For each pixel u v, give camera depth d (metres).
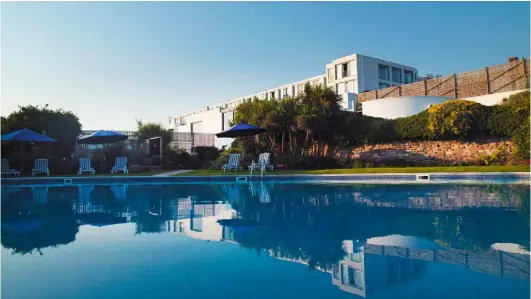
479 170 12.64
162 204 7.56
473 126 16.33
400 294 2.51
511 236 4.14
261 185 11.75
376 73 44.31
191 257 3.54
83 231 4.82
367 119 19.72
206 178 13.49
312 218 5.62
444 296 2.47
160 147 19.72
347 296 2.50
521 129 14.88
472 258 3.35
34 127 17.70
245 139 20.16
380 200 7.51
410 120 18.03
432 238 4.14
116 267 3.23
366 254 3.57
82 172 16.81
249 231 4.73
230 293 2.60
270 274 3.01
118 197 8.89
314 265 3.26
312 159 17.80
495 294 2.47
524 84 24.08
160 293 2.62
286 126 19.08
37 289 2.72
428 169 13.77
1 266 3.28
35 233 4.70
